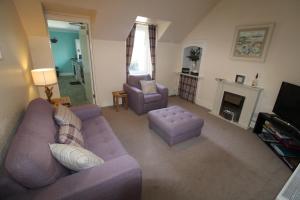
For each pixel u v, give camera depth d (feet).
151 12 10.19
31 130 3.74
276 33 8.48
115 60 12.14
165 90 11.98
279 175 6.15
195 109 12.78
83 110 7.11
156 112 8.68
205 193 5.28
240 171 6.29
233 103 10.52
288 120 7.40
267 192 5.40
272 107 9.05
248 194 5.31
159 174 6.00
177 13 10.93
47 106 5.72
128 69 13.08
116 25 10.32
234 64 10.69
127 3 8.96
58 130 5.13
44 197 2.87
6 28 5.23
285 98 7.66
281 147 7.38
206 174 6.08
